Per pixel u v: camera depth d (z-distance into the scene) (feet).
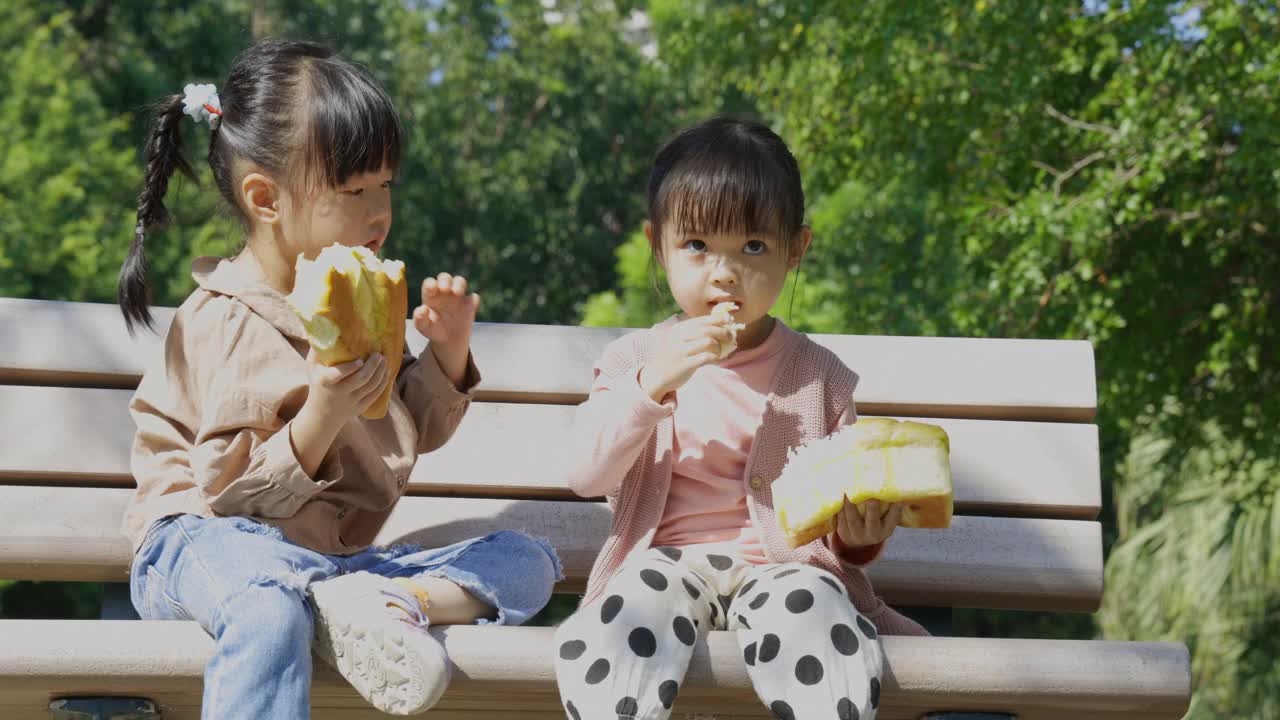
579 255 62.44
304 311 6.46
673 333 7.07
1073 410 9.10
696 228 7.24
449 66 59.98
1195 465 32.17
